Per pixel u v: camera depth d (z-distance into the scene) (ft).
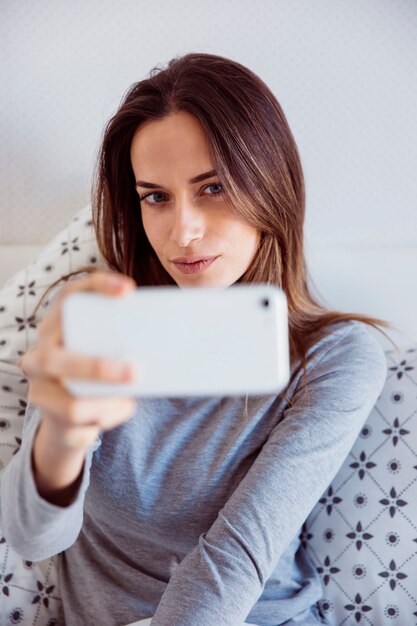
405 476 3.41
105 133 3.30
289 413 3.04
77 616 3.16
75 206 4.41
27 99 4.33
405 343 4.00
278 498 2.72
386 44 4.15
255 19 4.17
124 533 3.16
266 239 3.16
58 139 4.36
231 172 2.88
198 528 3.00
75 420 1.67
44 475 1.98
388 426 3.53
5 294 3.88
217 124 2.83
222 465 3.01
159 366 1.68
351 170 4.28
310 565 3.44
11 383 3.67
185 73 2.93
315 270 4.10
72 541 2.40
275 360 1.68
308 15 4.15
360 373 3.10
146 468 3.05
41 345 1.73
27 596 3.32
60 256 3.90
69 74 4.29
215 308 1.69
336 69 4.19
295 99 4.23
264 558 2.63
